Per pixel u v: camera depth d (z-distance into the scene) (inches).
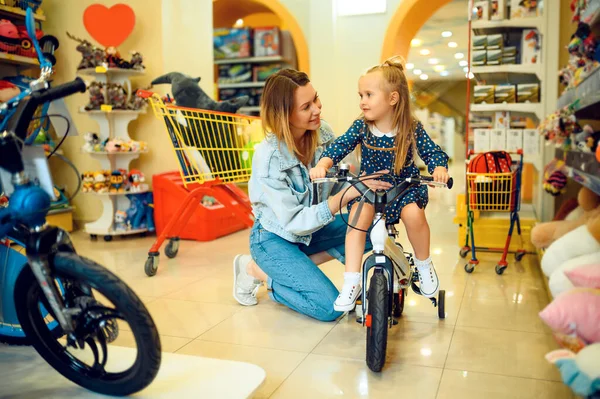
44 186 64.1
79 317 62.1
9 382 69.9
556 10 161.3
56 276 61.1
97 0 186.1
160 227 176.6
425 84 577.0
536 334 88.5
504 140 164.1
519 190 133.3
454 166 483.2
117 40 174.9
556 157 155.8
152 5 182.5
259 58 320.2
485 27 167.5
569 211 127.0
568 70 125.9
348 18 262.7
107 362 72.6
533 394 68.1
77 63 190.1
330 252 105.2
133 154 177.5
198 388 65.2
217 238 177.8
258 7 315.6
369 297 74.7
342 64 264.8
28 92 63.0
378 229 75.0
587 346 55.5
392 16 256.8
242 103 139.9
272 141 96.8
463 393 68.7
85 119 191.6
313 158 100.9
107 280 57.4
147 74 185.3
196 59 201.6
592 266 68.7
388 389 70.2
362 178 75.0
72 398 65.2
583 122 139.6
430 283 86.7
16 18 173.2
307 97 93.7
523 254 138.6
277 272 96.4
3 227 63.1
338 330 91.8
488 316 97.6
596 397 50.8
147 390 64.8
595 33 119.5
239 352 82.9
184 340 88.0
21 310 67.6
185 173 137.3
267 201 95.8
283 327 93.5
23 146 61.6
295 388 70.9
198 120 136.0
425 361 78.6
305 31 285.7
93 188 170.7
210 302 108.5
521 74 177.3
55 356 68.4
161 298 111.7
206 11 207.0
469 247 142.5
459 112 589.0
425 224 83.7
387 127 82.1
